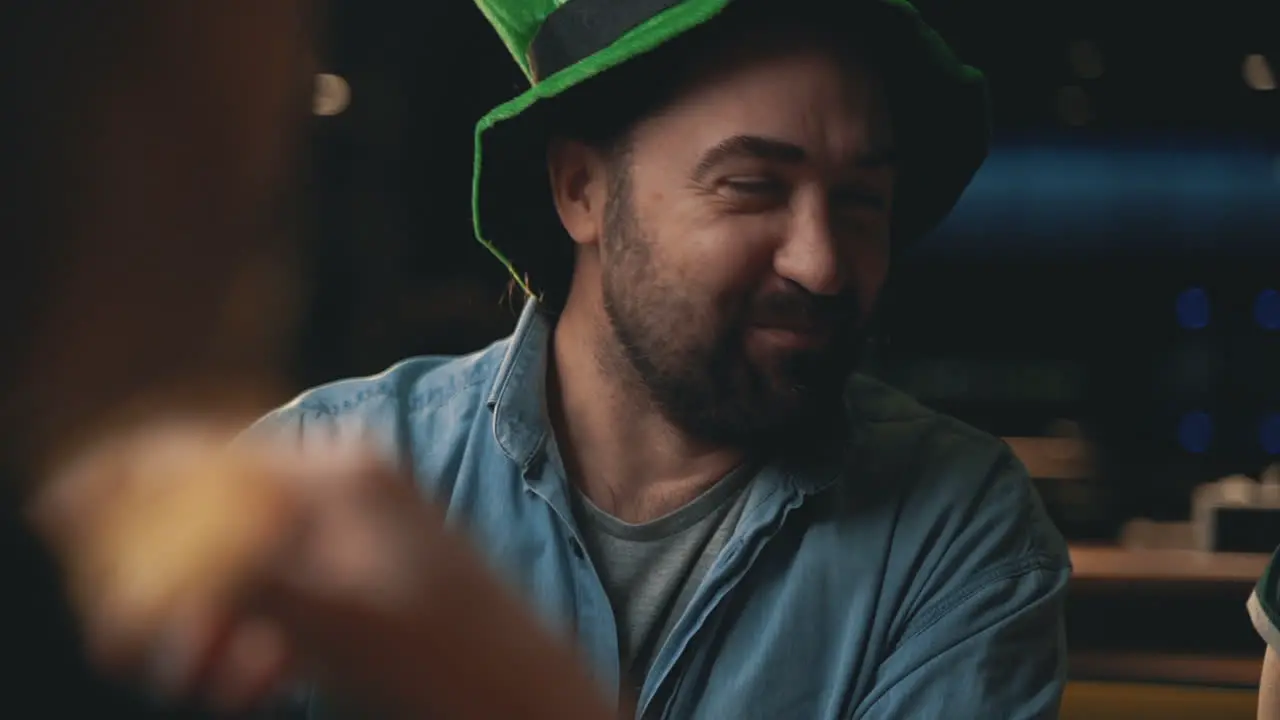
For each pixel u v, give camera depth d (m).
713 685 1.09
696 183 1.04
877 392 1.27
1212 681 2.48
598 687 0.27
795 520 1.13
